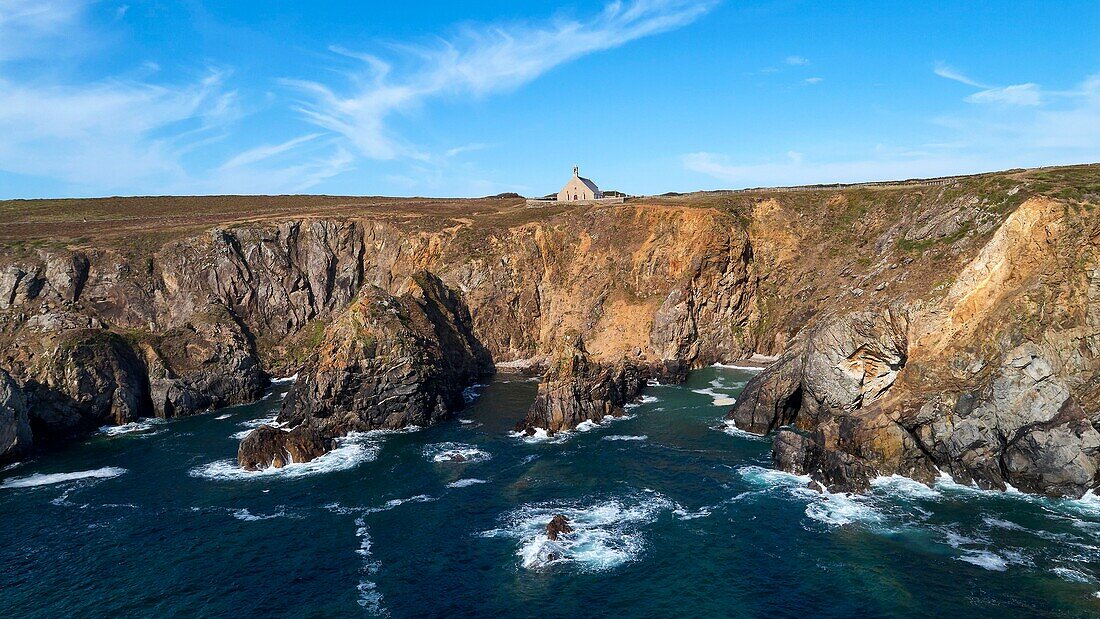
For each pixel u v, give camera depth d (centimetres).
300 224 12525
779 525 4744
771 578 4044
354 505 5331
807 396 6919
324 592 4022
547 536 4659
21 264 10250
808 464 5716
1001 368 5241
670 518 4934
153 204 17600
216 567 4353
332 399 7412
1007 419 5184
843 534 4559
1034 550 4216
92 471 6278
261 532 4862
